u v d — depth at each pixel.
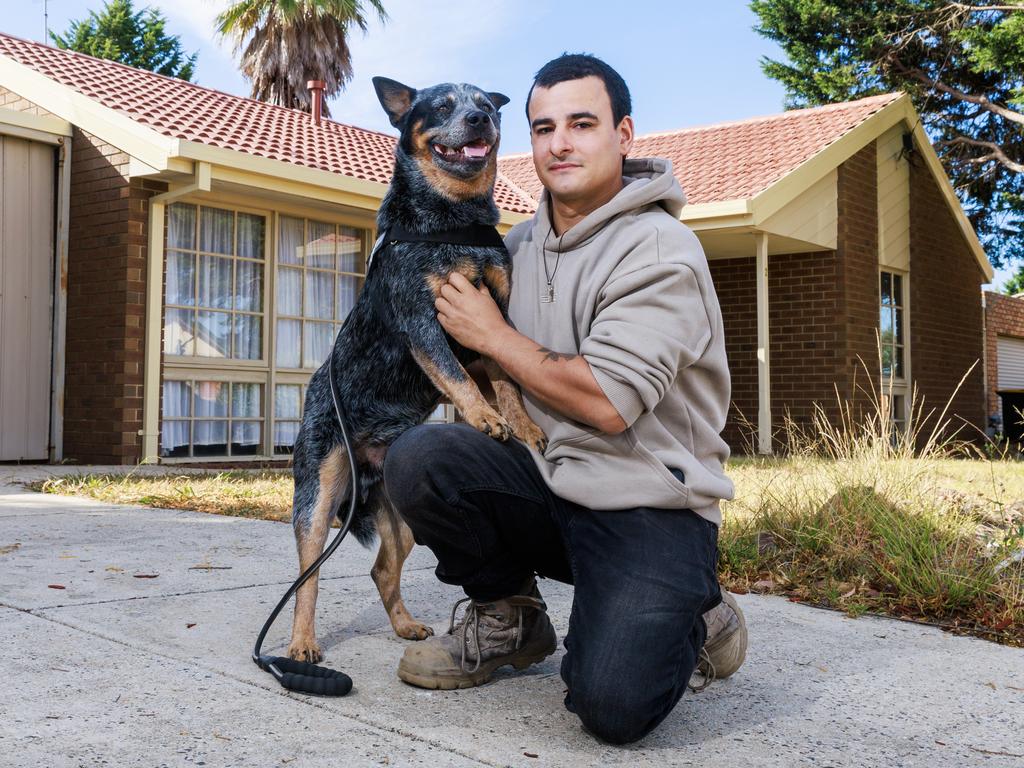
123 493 6.36
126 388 8.85
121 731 1.90
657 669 1.87
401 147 2.66
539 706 2.18
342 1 21.14
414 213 2.56
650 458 2.09
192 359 9.55
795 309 12.62
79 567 3.66
